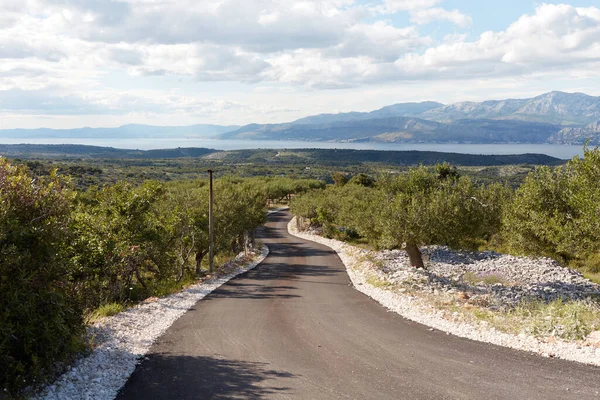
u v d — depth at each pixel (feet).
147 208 69.87
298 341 38.27
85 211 66.33
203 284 77.10
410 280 69.72
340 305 55.83
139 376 29.86
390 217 74.49
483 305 52.42
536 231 61.16
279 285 77.30
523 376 27.66
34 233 27.22
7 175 29.04
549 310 44.09
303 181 334.03
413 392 25.96
